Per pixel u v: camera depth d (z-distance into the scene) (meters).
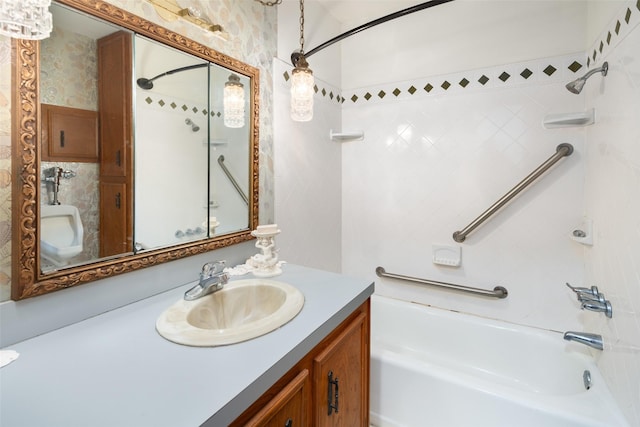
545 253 1.59
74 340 0.72
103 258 0.88
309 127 1.79
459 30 1.73
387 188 2.01
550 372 1.49
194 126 1.14
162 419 0.48
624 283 0.99
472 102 1.72
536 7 1.53
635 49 0.94
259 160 1.43
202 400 0.52
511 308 1.70
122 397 0.53
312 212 1.86
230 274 1.18
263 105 1.44
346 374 0.96
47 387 0.56
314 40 1.81
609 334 1.13
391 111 1.96
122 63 0.91
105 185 0.88
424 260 1.93
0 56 0.67
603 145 1.21
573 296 1.54
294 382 0.71
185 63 1.09
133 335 0.74
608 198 1.15
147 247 1.00
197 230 1.17
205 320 0.93
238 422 0.57
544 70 1.53
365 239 2.12
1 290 0.69
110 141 0.89
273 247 1.26
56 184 0.77
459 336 1.76
